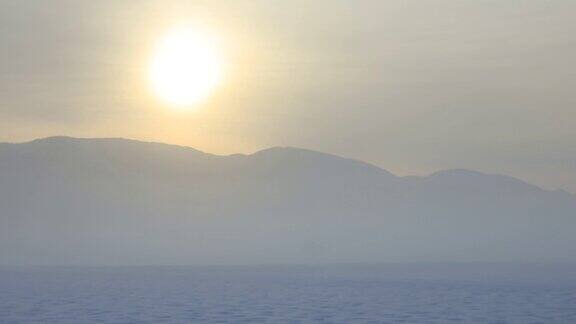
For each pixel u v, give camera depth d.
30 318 139.62
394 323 133.12
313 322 133.62
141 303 173.75
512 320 139.75
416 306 168.25
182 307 162.50
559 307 167.88
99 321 134.88
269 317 141.38
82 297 192.50
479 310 158.88
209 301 180.62
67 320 136.50
